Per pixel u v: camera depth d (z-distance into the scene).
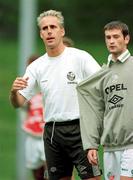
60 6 84.44
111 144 15.95
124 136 15.74
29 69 17.33
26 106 24.08
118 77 15.79
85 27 83.38
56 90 16.94
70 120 16.91
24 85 16.39
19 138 29.45
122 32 15.77
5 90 55.78
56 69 17.02
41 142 23.75
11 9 83.44
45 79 17.08
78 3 84.75
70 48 17.23
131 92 15.69
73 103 16.92
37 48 66.00
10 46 74.50
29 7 29.50
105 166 16.20
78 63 16.98
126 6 84.62
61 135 17.02
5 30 81.94
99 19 84.12
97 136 16.20
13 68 63.19
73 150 17.03
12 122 47.00
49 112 17.11
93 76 16.14
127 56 15.84
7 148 40.16
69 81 16.92
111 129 15.85
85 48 71.38
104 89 15.98
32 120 23.83
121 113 15.73
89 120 16.23
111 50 15.77
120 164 15.88
